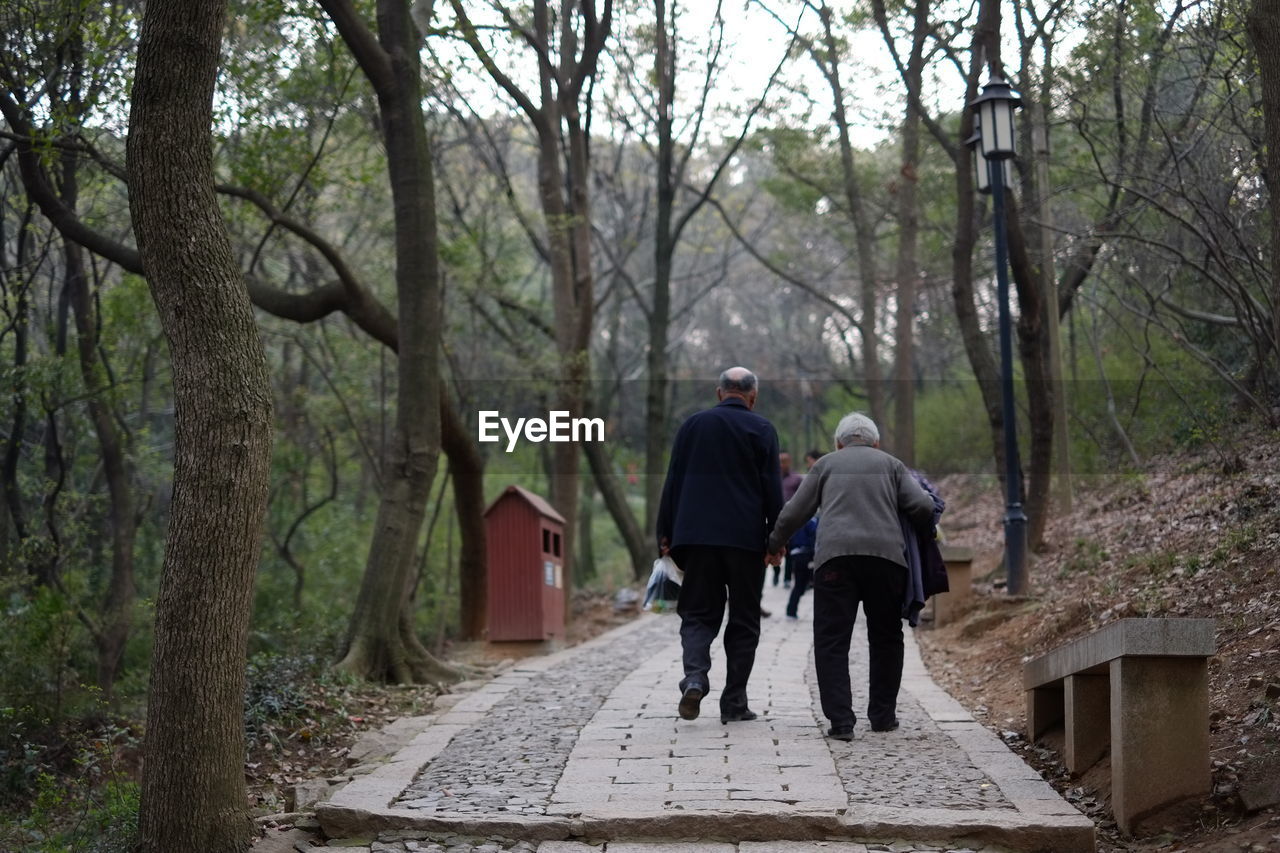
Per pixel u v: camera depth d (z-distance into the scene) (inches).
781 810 207.0
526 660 498.0
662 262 978.7
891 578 277.3
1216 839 186.1
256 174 486.9
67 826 273.7
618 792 226.2
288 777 288.0
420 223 461.7
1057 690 270.7
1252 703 229.5
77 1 408.8
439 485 889.5
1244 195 447.2
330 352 776.9
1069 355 776.3
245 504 203.3
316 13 462.9
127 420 640.4
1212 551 351.9
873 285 980.6
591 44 742.5
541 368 773.9
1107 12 511.8
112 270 624.1
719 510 286.4
